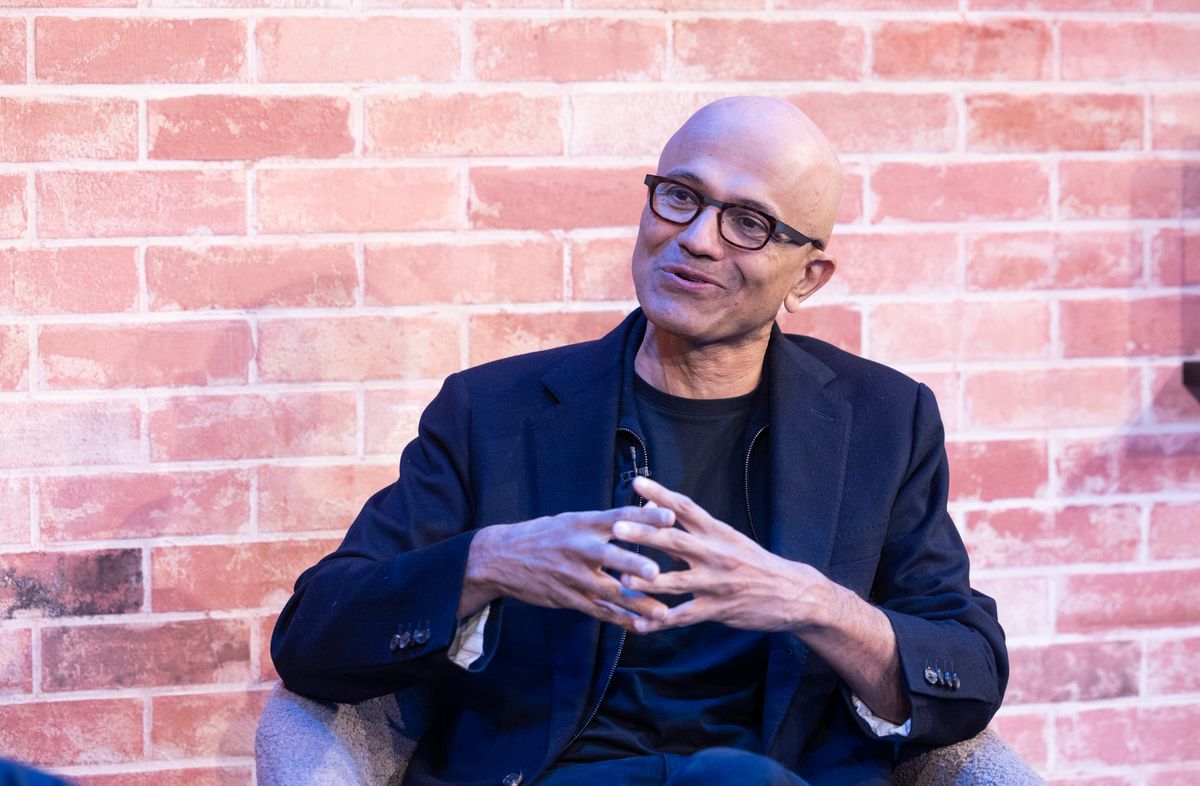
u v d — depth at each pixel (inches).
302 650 83.8
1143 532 122.6
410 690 94.4
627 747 85.4
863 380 95.8
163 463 111.3
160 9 108.5
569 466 89.7
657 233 86.7
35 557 110.5
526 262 113.7
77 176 108.7
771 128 85.8
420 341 113.2
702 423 92.0
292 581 113.4
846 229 117.2
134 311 110.2
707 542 76.2
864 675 82.1
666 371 92.1
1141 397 121.7
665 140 114.2
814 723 87.4
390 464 113.7
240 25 109.4
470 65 112.0
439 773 88.4
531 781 83.1
